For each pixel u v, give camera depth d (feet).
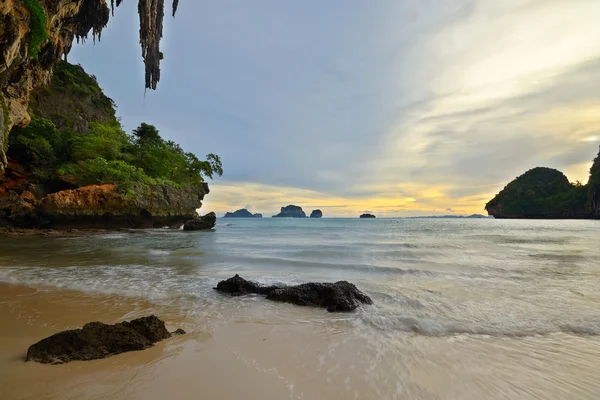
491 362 12.80
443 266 36.83
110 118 184.75
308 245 61.62
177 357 12.62
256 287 24.93
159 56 132.16
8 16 51.80
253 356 12.91
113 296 23.30
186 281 28.63
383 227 157.69
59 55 89.30
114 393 9.72
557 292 24.57
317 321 18.06
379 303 21.77
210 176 177.27
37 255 45.21
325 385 10.60
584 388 10.91
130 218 114.21
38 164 111.65
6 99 71.26
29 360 11.97
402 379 11.19
